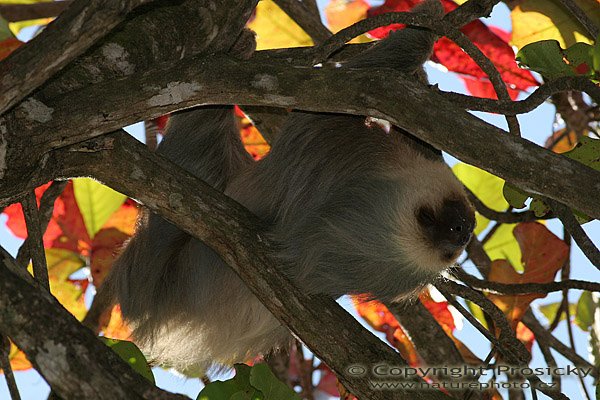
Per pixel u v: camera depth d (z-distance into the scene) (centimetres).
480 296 537
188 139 670
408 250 588
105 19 354
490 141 385
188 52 513
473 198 660
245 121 812
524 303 675
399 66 606
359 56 619
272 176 619
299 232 580
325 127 622
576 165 379
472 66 739
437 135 394
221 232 487
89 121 425
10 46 649
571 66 514
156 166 474
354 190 604
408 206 595
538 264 678
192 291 671
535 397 509
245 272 491
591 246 463
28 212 441
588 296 764
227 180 678
